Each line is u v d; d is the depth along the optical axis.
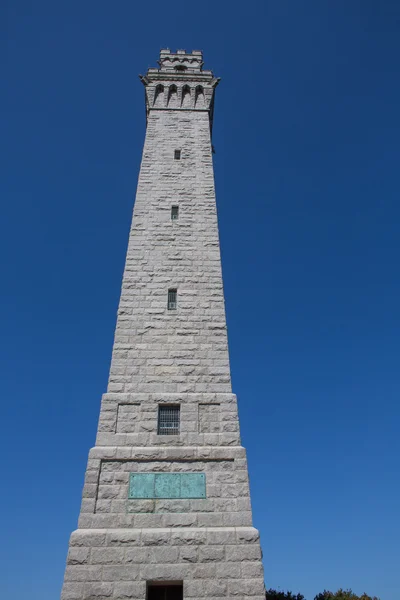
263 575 16.92
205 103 36.28
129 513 17.97
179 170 30.44
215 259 26.00
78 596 16.17
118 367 21.78
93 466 18.84
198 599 16.41
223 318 23.77
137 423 20.22
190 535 17.52
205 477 18.98
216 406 20.95
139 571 16.75
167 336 22.92
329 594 29.58
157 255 25.91
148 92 36.50
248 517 18.16
